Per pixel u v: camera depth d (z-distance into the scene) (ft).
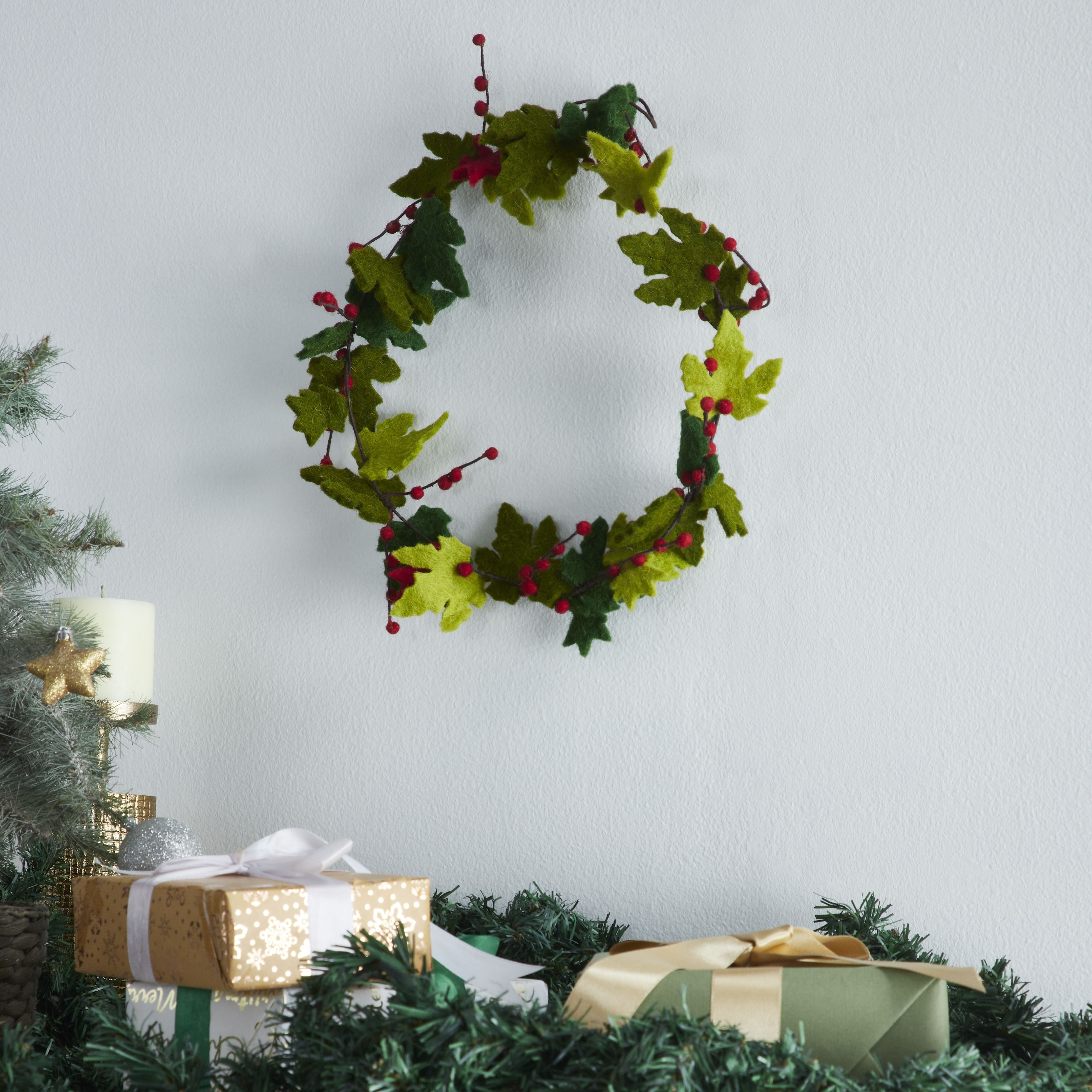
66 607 6.86
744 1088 5.65
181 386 7.38
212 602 7.27
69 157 7.57
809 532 6.89
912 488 6.86
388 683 7.12
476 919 6.68
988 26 6.96
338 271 7.29
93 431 7.43
